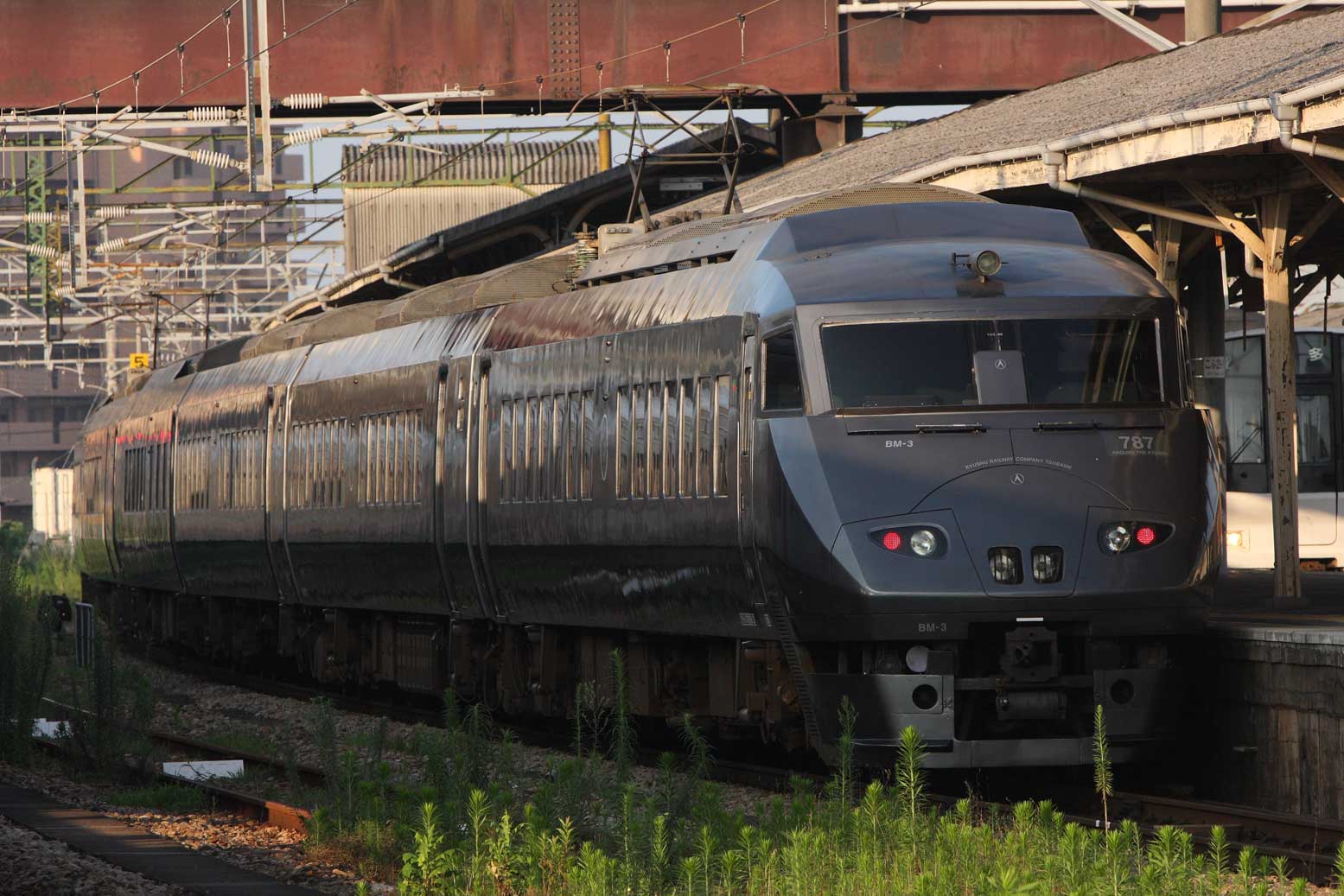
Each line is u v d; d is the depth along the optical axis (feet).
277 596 310.45
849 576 155.74
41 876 126.00
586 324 205.05
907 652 157.69
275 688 313.53
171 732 252.83
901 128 384.47
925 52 529.45
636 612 193.57
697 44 528.22
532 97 530.27
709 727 194.70
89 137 551.18
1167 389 163.53
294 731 250.57
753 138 508.94
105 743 203.51
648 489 186.91
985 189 257.96
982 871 103.60
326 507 283.18
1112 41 529.45
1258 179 242.78
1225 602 242.37
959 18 529.04
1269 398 242.78
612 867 110.32
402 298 287.89
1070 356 161.89
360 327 305.73
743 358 169.17
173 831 152.66
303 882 128.06
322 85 533.14
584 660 214.07
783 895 108.99
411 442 251.19
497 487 224.53
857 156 363.56
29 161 655.76
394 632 272.92
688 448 178.81
